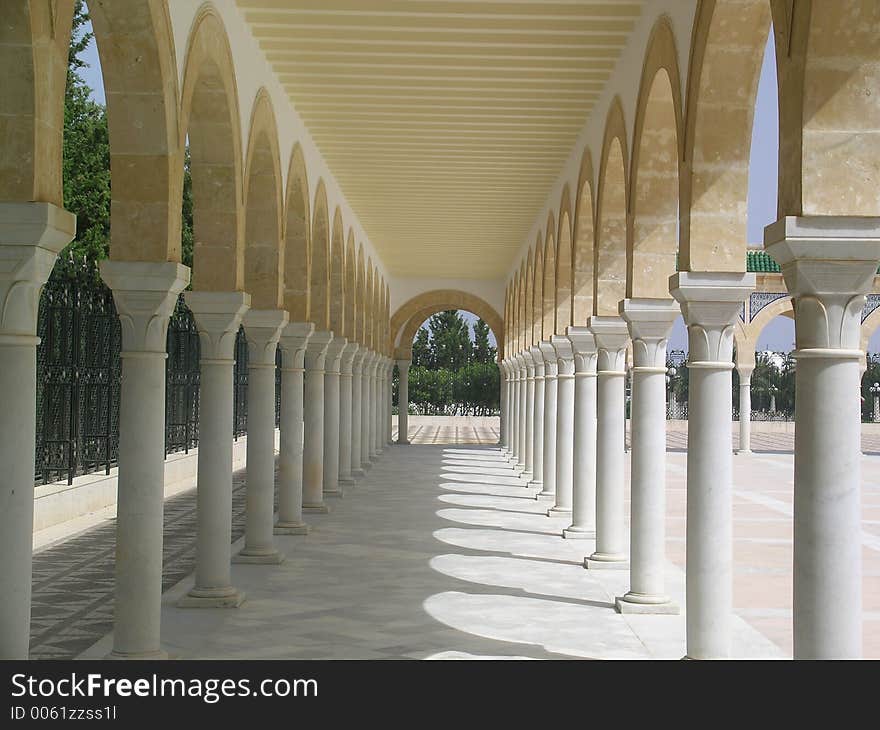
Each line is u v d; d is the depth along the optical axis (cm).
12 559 462
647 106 796
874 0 434
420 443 3219
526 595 883
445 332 5844
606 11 828
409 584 927
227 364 824
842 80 439
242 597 840
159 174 620
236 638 720
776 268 2823
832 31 436
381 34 902
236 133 815
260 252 1006
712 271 641
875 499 1722
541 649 700
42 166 466
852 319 441
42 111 463
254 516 1027
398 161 1396
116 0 576
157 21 593
